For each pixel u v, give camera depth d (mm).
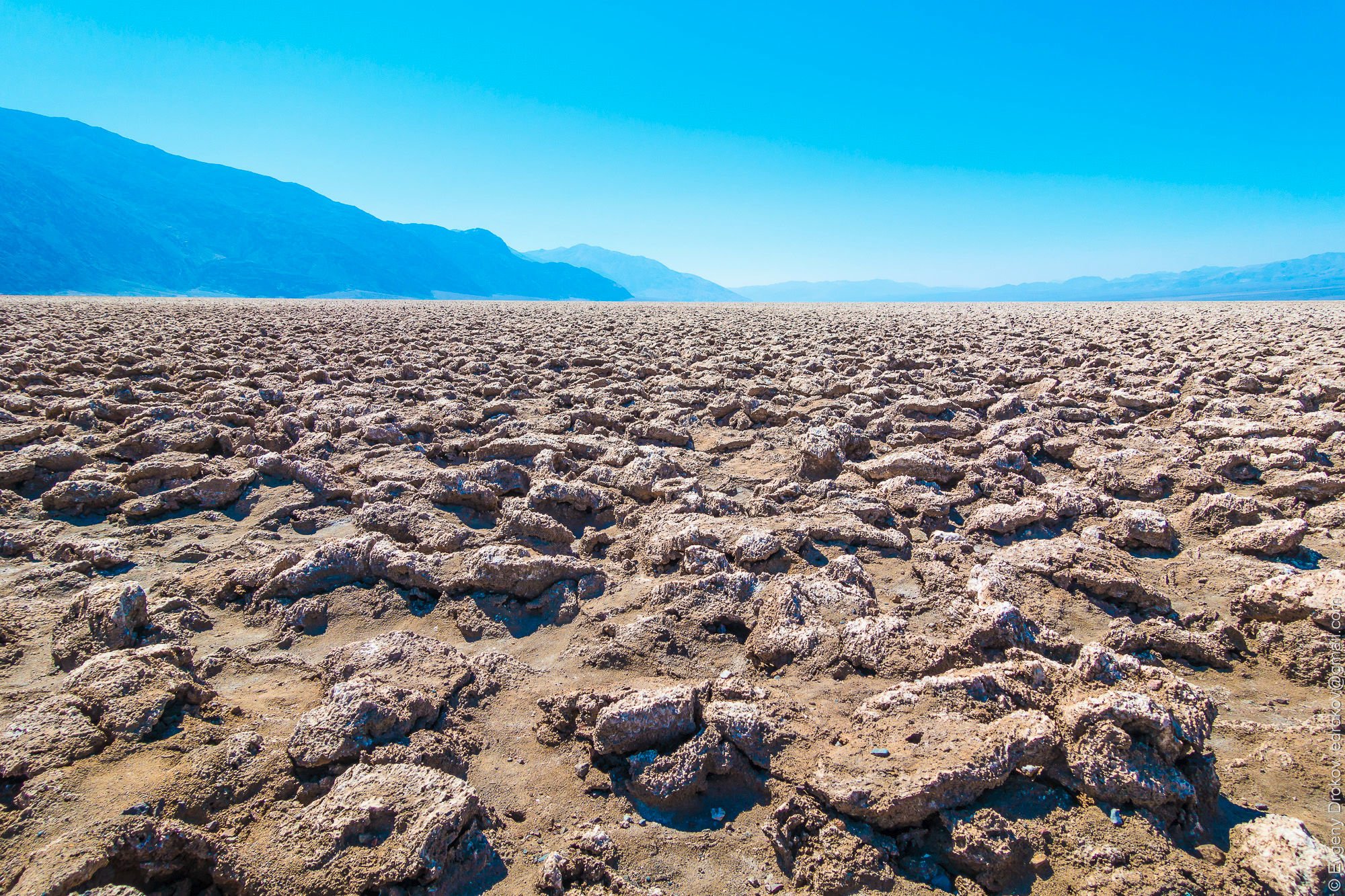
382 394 13719
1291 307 41000
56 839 2910
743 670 4590
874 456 9523
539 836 3361
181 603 5234
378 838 3098
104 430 10406
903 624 4613
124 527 7090
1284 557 6168
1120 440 9844
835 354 19547
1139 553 6551
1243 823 3287
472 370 16734
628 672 4602
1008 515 6906
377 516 6848
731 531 6320
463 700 4258
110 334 21094
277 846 3066
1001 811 3229
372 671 4398
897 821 3193
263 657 4719
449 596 5473
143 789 3258
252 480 8148
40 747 3404
